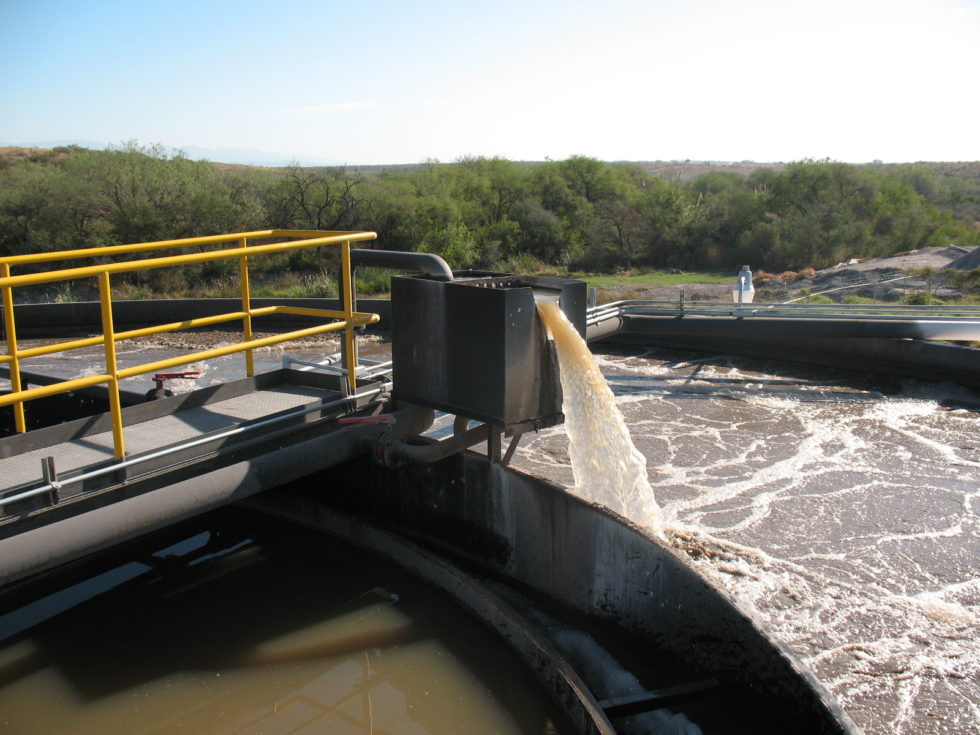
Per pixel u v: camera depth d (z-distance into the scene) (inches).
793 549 225.3
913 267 863.1
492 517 203.0
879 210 1208.2
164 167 1219.2
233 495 181.3
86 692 163.9
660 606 161.8
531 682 167.5
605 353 502.6
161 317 630.5
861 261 1056.8
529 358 187.3
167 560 227.3
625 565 169.6
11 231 1126.4
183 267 991.6
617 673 167.9
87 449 173.8
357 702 160.4
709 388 408.5
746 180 1911.9
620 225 1262.3
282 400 215.6
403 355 209.6
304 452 200.2
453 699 161.9
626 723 155.5
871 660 173.2
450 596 200.5
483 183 1422.2
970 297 680.4
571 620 185.3
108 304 160.6
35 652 179.6
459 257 1171.3
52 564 148.4
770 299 758.5
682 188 1612.9
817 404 375.6
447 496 213.3
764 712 140.1
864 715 155.4
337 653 178.1
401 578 214.1
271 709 158.1
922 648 177.5
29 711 157.4
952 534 234.1
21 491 147.7
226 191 1222.9
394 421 213.3
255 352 522.3
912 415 355.3
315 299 629.0
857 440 320.5
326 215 1232.8
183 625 190.7
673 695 156.9
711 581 150.8
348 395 219.8
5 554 141.2
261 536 245.3
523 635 171.9
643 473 217.2
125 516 159.9
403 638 184.1
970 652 175.8
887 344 416.2
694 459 299.7
